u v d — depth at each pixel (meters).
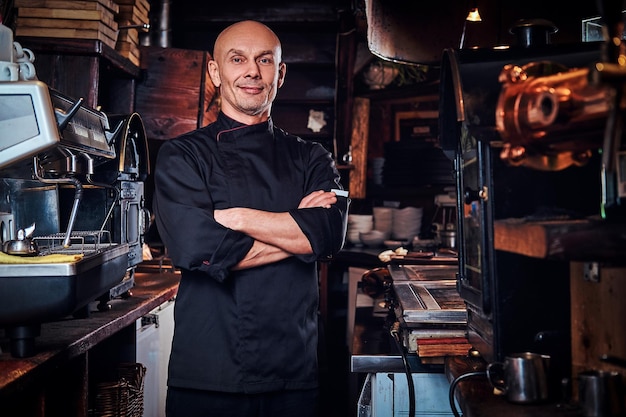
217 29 5.61
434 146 5.78
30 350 2.13
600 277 1.47
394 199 6.41
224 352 2.42
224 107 2.62
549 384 1.53
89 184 2.74
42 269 2.08
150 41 5.07
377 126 6.41
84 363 2.55
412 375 2.44
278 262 2.44
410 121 6.39
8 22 3.78
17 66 2.21
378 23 2.53
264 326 2.42
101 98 4.46
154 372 3.57
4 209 2.76
